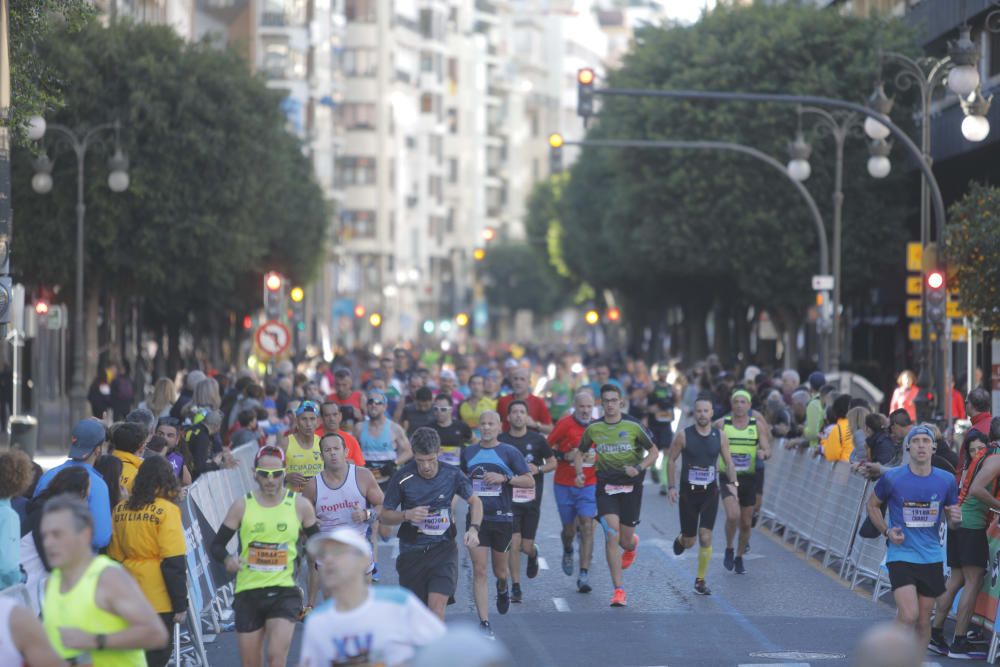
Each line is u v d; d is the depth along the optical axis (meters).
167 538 35.72
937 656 46.31
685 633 50.12
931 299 87.50
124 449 43.69
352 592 23.86
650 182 165.88
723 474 65.62
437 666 16.45
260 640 37.06
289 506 37.09
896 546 42.78
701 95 89.50
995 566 45.97
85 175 148.00
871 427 61.59
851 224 160.75
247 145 154.75
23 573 36.47
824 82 157.25
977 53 73.25
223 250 155.62
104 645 26.11
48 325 131.25
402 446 63.50
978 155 139.00
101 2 192.25
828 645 47.91
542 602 57.09
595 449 58.12
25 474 34.75
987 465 44.97
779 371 135.75
